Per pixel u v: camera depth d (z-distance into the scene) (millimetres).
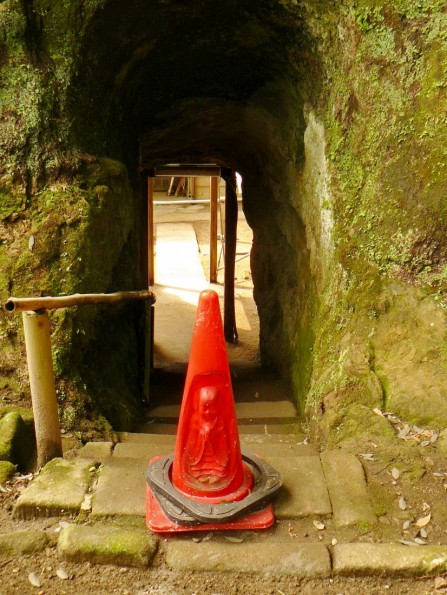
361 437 3248
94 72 4520
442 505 2738
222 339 2674
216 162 8695
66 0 4070
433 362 3482
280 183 6176
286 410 5012
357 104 4074
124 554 2471
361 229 4004
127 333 4871
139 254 6277
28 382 3676
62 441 3367
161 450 3275
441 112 3584
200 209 19969
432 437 3191
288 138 5598
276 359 6531
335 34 4207
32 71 3980
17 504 2729
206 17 4809
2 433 3160
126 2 4328
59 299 3016
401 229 3758
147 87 5660
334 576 2410
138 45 4871
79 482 2895
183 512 2598
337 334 3998
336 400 3525
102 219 4094
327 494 2809
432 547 2488
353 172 4141
